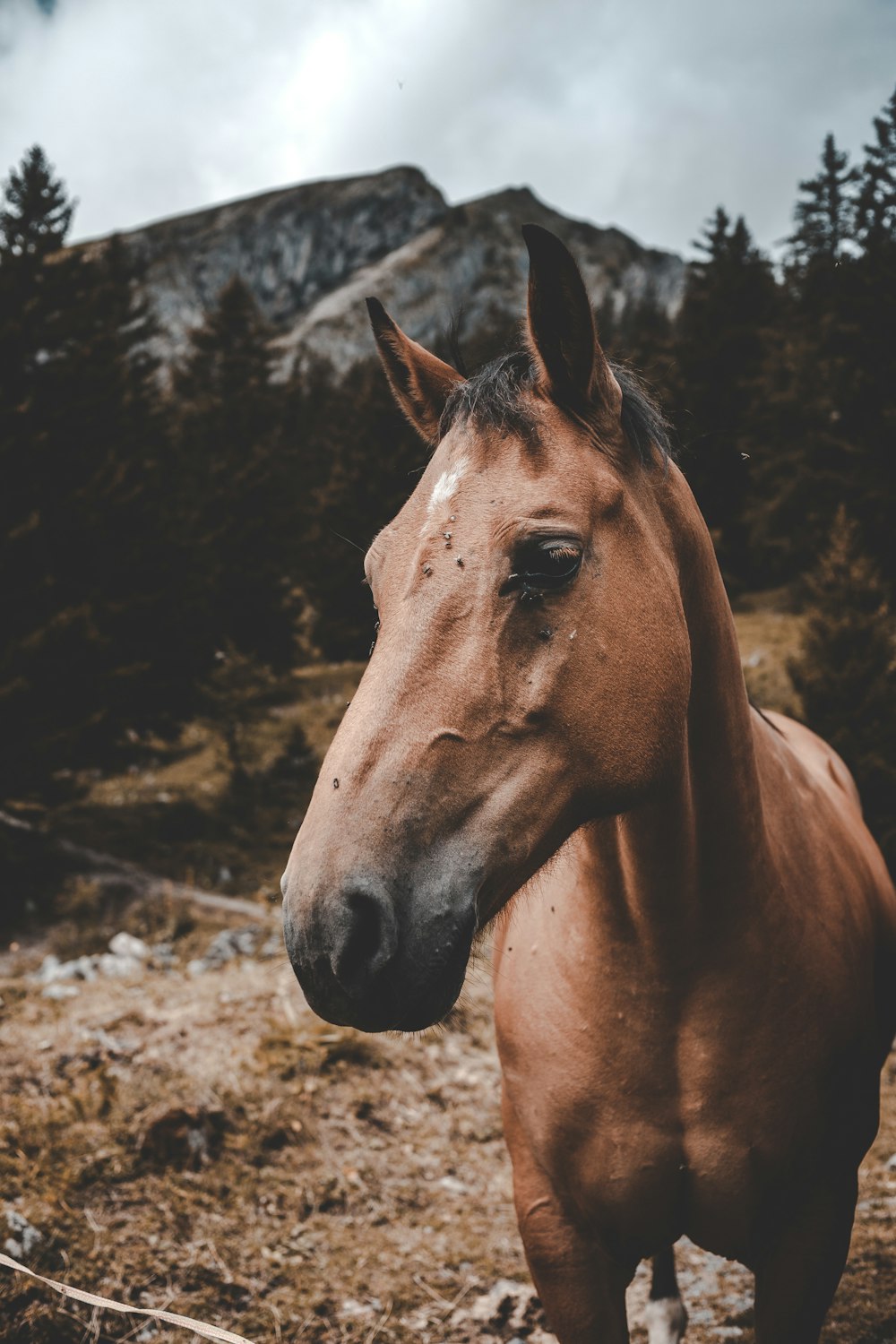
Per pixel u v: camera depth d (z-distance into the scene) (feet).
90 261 51.57
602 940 5.07
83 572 44.39
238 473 76.28
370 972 3.35
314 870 3.44
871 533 56.54
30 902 35.04
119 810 48.55
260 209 489.67
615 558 4.14
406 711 3.73
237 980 16.83
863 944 6.21
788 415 70.13
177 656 49.14
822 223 87.97
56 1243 8.79
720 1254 5.61
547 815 3.98
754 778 5.13
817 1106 5.34
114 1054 12.78
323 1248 9.49
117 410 49.11
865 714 29.35
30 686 37.04
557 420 4.28
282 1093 12.07
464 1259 9.46
